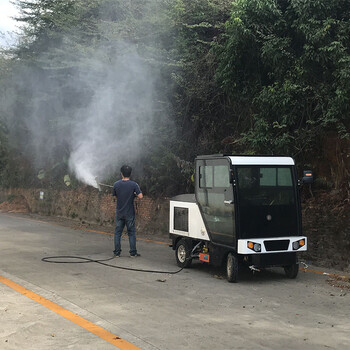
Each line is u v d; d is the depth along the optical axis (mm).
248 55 11492
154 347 5098
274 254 8312
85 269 9438
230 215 8281
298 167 11422
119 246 11039
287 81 10523
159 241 13820
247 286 8078
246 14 10914
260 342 5297
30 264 9930
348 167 10375
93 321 6000
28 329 5625
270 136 11102
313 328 5824
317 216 10141
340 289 7914
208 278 8711
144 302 6957
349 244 9398
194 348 5090
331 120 10047
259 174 8391
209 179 8859
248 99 11992
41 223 19203
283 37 10828
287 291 7746
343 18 10250
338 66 9820
